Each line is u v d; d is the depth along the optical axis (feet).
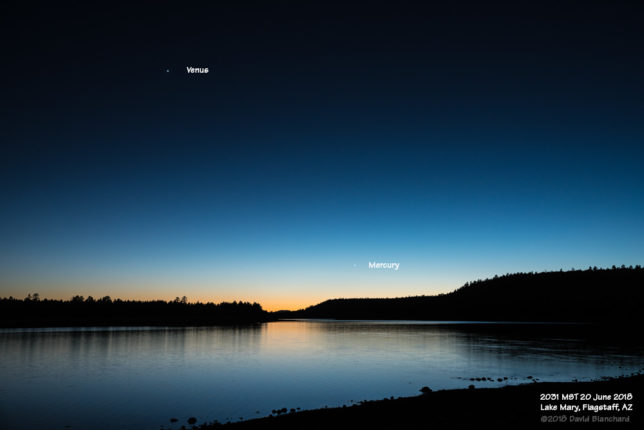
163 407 81.41
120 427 67.72
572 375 114.83
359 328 452.76
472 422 55.26
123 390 98.94
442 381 107.65
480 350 190.08
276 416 65.62
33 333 322.96
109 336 290.97
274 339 273.13
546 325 441.27
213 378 116.16
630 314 511.40
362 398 88.07
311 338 283.38
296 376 118.73
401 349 199.82
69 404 84.43
